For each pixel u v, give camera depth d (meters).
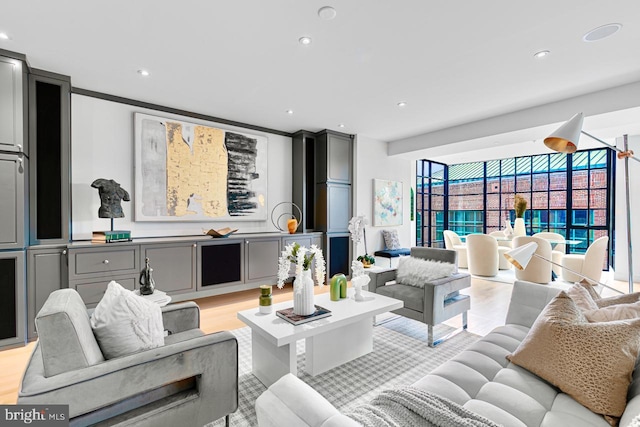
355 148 5.48
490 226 8.12
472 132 4.72
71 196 3.43
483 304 4.08
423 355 2.61
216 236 4.25
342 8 2.13
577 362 1.31
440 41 2.54
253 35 2.45
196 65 2.95
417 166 7.60
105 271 3.23
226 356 1.54
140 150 3.84
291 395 1.00
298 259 2.25
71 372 1.20
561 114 3.81
